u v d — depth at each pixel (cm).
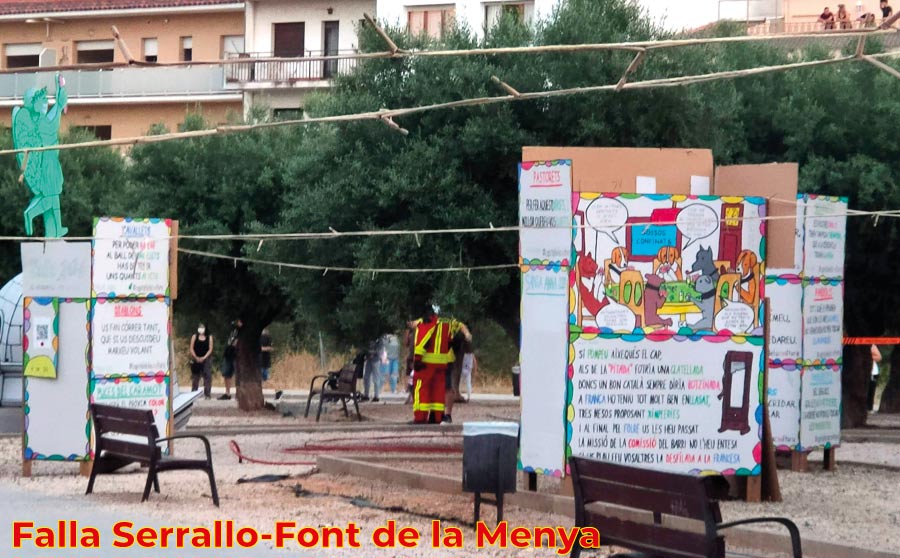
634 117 1698
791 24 3744
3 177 3316
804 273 1638
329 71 4597
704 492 773
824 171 2183
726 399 1308
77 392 1559
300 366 4284
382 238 1708
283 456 1847
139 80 4700
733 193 1415
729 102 1809
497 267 1681
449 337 2300
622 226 1284
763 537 1096
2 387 2173
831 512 1283
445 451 1894
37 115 1986
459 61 1730
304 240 1866
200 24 4800
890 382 2945
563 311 1282
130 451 1362
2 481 1516
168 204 2711
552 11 1769
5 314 2250
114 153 3444
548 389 1297
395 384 3897
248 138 2738
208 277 2741
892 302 2400
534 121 1719
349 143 1812
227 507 1297
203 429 2256
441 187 1697
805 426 1644
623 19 1755
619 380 1283
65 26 4841
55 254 1557
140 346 1588
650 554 821
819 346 1661
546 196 1298
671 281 1294
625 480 835
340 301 1898
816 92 2239
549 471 1291
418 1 4331
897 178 2209
